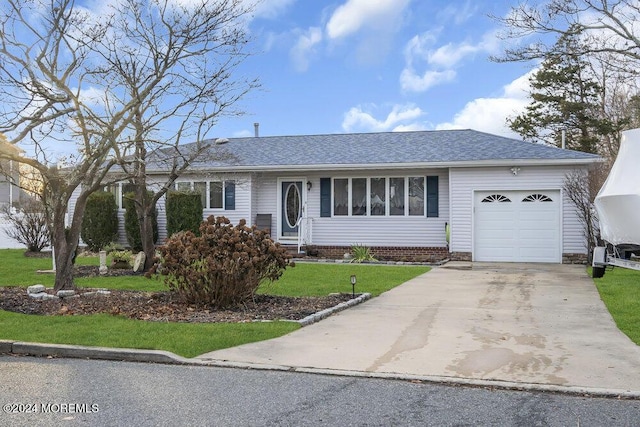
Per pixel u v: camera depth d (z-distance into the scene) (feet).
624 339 23.66
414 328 26.20
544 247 58.65
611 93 107.65
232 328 25.26
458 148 64.28
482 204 60.44
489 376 18.76
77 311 29.30
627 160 34.91
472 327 26.35
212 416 15.07
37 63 32.81
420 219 63.98
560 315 29.07
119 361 21.13
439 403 16.22
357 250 62.13
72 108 33.42
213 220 32.09
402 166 61.72
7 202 79.36
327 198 66.85
